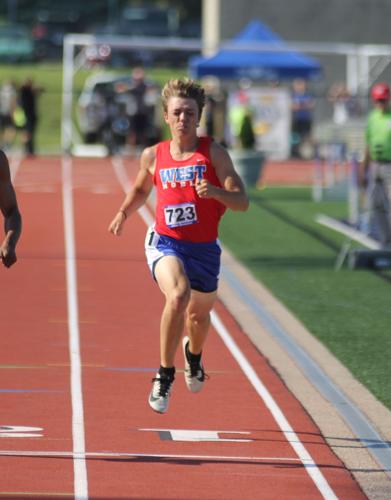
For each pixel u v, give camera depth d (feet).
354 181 150.20
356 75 293.84
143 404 65.92
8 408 64.18
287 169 253.44
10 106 292.81
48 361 76.48
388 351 82.58
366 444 59.52
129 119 283.18
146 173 58.75
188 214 57.00
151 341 83.87
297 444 58.95
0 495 48.98
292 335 87.56
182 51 437.99
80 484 51.03
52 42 466.70
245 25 301.43
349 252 124.36
